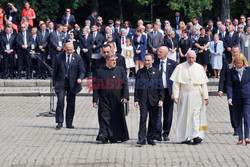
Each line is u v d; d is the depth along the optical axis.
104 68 15.87
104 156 14.05
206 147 15.45
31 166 13.09
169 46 27.88
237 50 16.16
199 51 29.30
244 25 32.66
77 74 18.73
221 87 16.64
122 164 13.19
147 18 48.16
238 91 16.02
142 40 28.86
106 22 48.50
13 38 30.02
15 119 20.78
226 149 15.16
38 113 22.33
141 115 15.51
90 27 32.47
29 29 30.28
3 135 17.42
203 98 16.14
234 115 16.16
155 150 14.88
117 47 29.12
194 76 15.93
